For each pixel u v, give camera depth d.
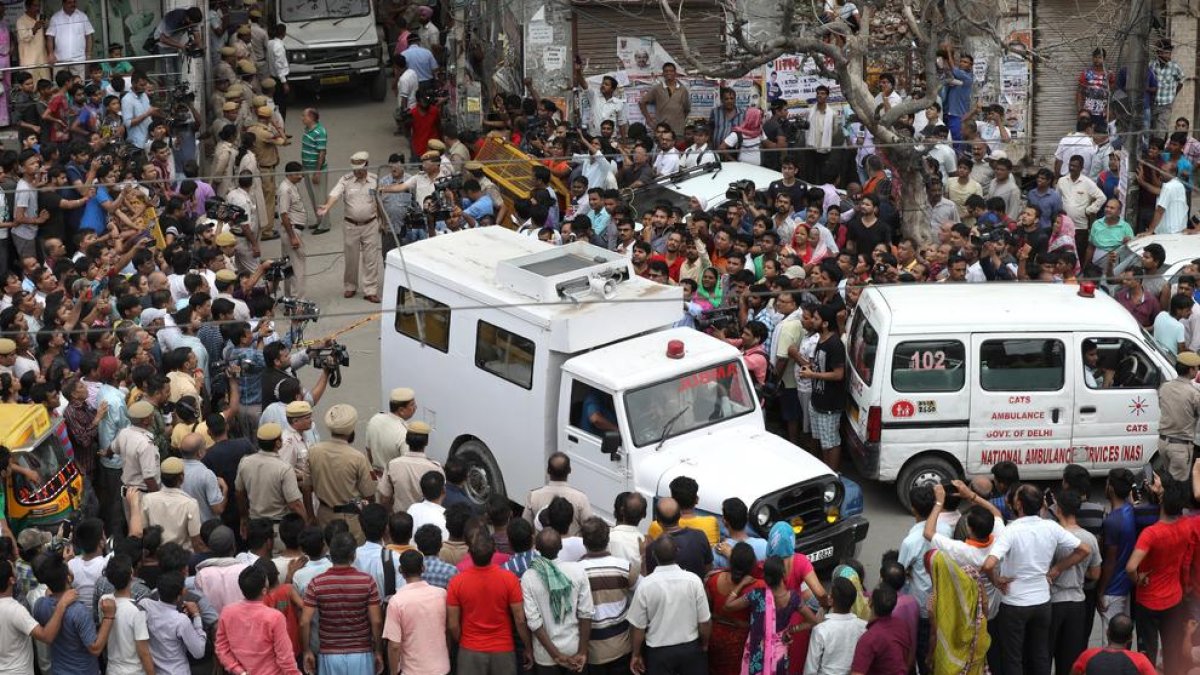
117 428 14.67
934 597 11.16
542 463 14.88
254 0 29.52
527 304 14.56
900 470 15.42
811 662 10.80
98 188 19.97
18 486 13.28
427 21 27.61
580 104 25.27
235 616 10.74
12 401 14.48
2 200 19.55
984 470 15.45
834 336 15.76
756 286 17.08
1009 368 15.27
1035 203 20.31
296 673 10.79
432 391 16.17
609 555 11.29
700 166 21.48
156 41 25.58
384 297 16.70
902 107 19.89
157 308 16.45
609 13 25.09
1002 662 11.78
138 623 10.99
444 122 26.30
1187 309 16.36
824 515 13.73
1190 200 22.03
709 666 11.44
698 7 24.94
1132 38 21.59
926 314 15.23
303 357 16.11
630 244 18.77
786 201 19.38
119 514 14.62
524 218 20.27
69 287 16.81
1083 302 15.60
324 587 10.95
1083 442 15.42
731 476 13.59
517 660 11.20
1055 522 11.70
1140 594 12.11
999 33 24.39
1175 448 14.82
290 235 20.42
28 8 24.62
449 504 13.38
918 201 20.16
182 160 23.42
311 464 14.05
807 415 16.38
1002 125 22.61
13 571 11.16
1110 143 22.16
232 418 15.41
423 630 10.91
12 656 10.98
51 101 22.45
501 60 25.88
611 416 14.14
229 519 14.11
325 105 28.98
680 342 14.40
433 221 19.92
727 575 11.19
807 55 22.58
